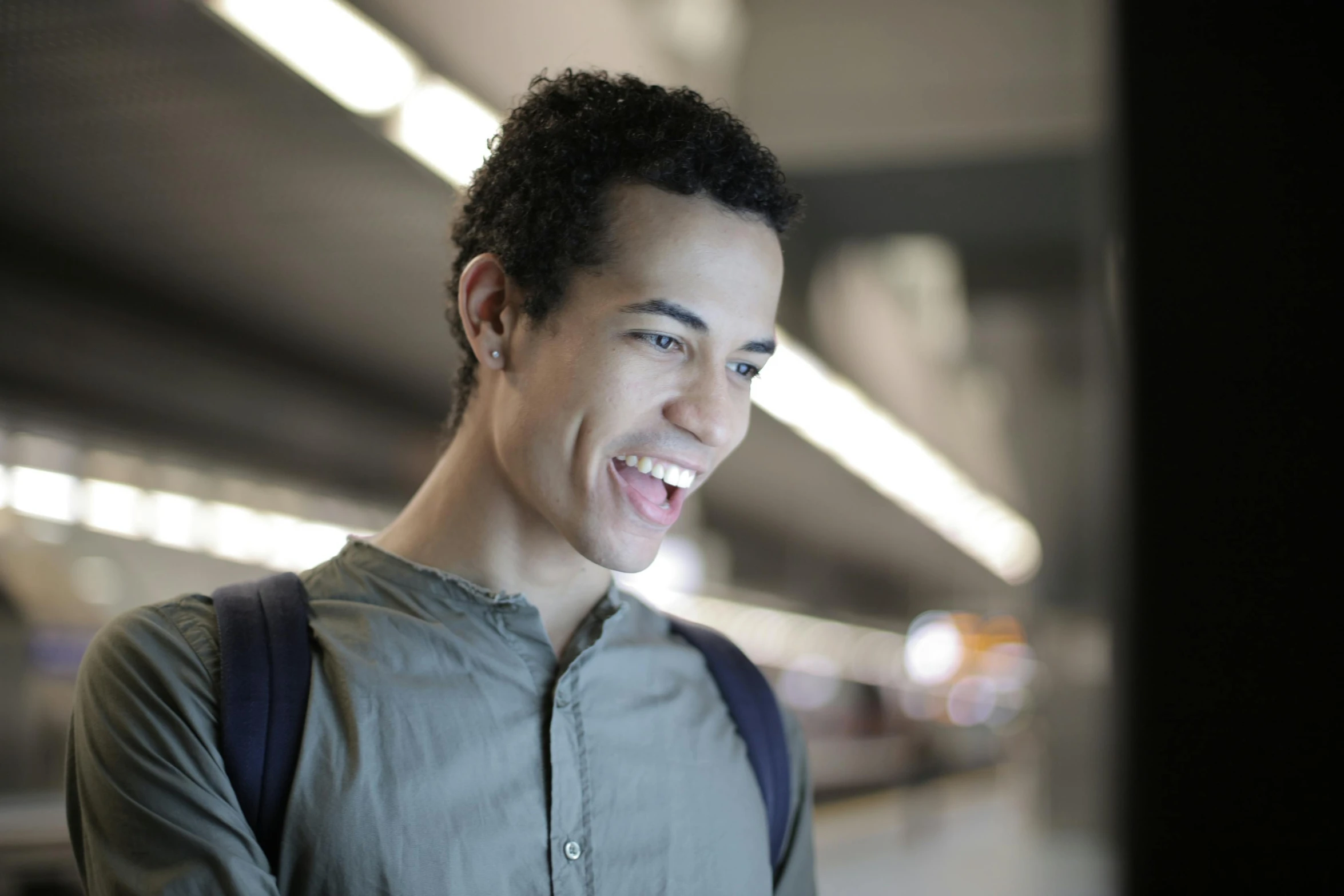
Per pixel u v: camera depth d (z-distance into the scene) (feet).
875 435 45.57
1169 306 10.34
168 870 3.37
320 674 3.74
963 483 59.77
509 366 4.03
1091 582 61.72
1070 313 43.98
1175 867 9.95
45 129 19.65
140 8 15.51
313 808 3.52
